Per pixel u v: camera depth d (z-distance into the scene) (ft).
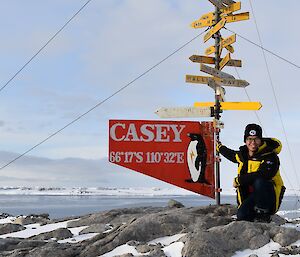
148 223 22.29
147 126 32.45
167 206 32.17
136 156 32.24
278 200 21.62
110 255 20.26
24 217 34.40
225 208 26.18
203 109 31.48
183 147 32.32
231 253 19.01
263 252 19.07
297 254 18.20
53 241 23.90
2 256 20.94
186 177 31.99
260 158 21.63
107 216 29.12
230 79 31.07
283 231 20.08
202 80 30.81
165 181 31.94
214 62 32.04
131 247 20.63
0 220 36.78
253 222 21.03
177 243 19.81
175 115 31.94
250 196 22.04
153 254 18.95
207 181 31.60
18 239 24.29
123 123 32.40
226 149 24.08
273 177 21.52
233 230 20.08
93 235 25.53
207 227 22.35
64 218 32.45
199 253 18.29
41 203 411.13
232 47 32.71
